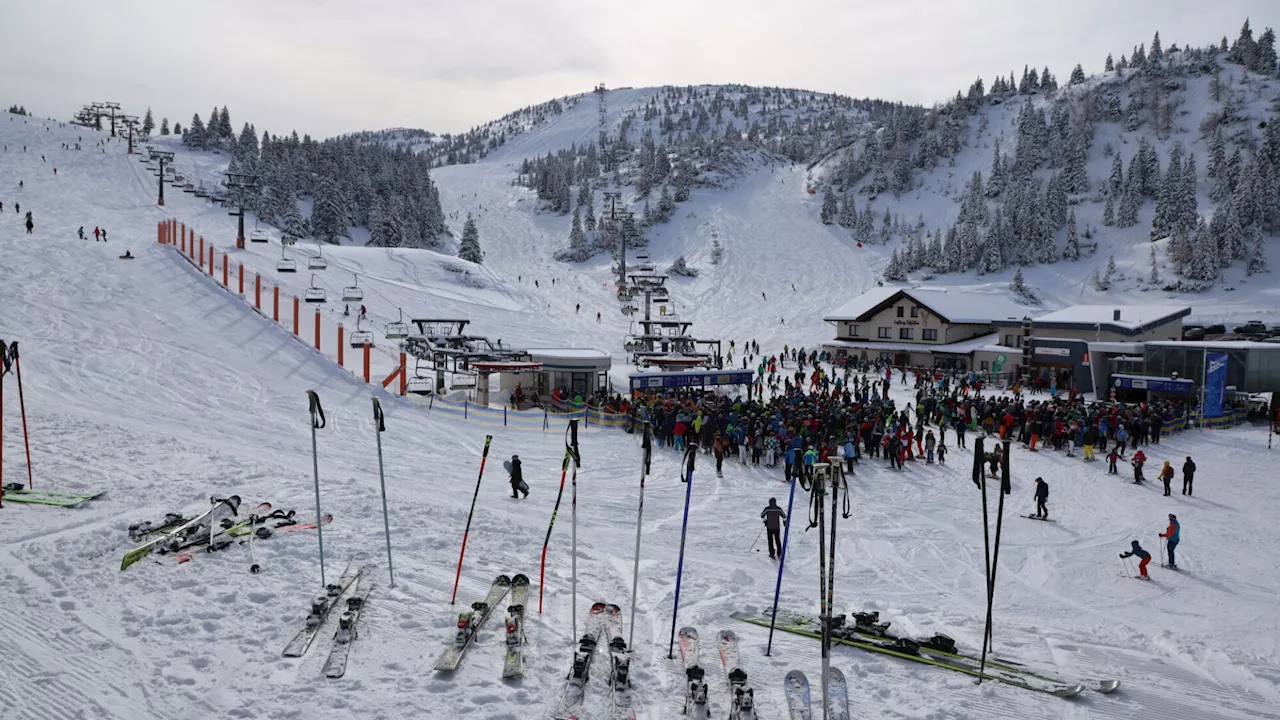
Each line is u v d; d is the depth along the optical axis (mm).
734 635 9555
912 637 10586
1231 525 20297
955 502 22000
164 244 51344
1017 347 58250
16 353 13812
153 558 10727
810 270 110250
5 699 6992
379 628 9172
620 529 16484
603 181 180875
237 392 29453
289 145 131875
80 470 15258
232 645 8414
